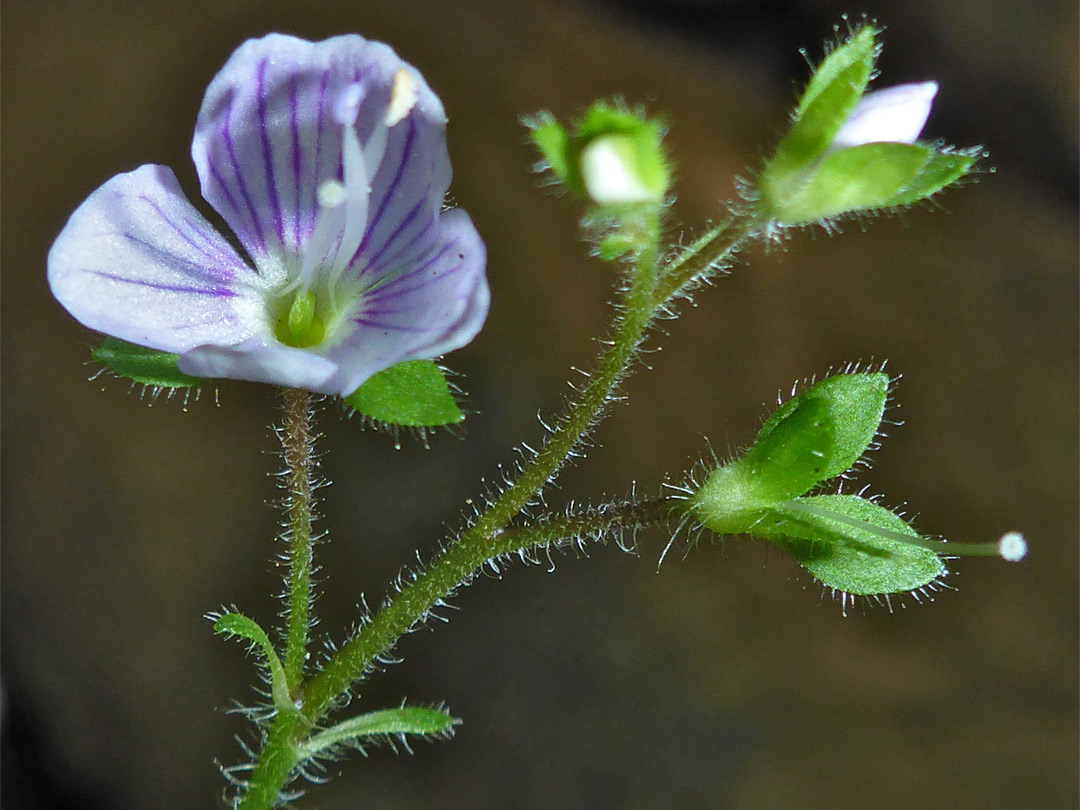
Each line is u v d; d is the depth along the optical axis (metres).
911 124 0.05
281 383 0.05
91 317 0.05
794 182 0.05
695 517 0.05
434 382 0.05
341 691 0.05
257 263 0.05
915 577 0.05
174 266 0.05
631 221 0.05
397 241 0.05
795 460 0.05
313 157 0.05
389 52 0.05
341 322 0.05
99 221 0.05
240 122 0.05
